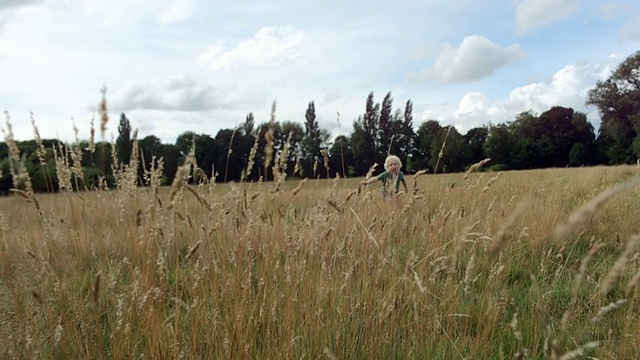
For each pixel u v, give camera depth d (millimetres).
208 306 2352
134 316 2195
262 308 2268
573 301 2133
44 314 2398
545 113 60875
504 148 58469
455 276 2977
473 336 2535
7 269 2154
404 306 2400
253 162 2588
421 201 3588
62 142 2512
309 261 2535
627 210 5613
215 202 2605
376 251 2824
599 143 54906
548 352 2264
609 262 3688
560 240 4035
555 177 12031
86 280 2441
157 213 2158
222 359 2008
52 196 2711
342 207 3098
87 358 1968
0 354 1992
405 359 2191
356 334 2307
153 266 2242
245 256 2586
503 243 1155
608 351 2154
